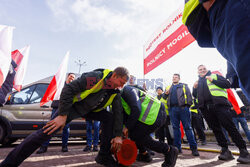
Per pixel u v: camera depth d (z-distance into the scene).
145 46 4.20
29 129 4.20
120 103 1.81
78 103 1.52
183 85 3.30
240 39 0.48
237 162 2.31
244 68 0.47
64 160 2.41
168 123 3.79
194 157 2.76
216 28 0.65
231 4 0.56
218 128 2.67
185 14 0.90
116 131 1.71
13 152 1.21
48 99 3.68
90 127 3.59
